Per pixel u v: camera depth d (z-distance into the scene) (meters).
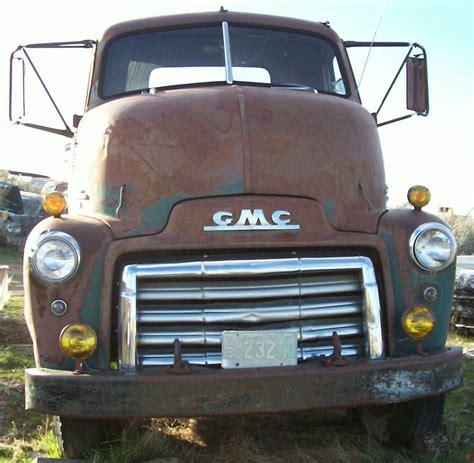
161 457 3.75
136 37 5.00
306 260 3.55
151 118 3.96
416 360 3.47
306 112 4.07
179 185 3.73
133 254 3.54
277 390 3.26
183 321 3.46
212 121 3.91
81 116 4.94
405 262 3.70
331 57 5.28
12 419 4.38
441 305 3.74
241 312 3.49
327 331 3.57
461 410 4.61
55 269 3.44
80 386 3.24
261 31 5.10
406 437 3.97
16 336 6.64
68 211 4.68
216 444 4.07
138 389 3.21
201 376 3.24
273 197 3.71
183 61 4.90
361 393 3.34
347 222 3.79
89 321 3.47
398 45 5.33
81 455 3.73
